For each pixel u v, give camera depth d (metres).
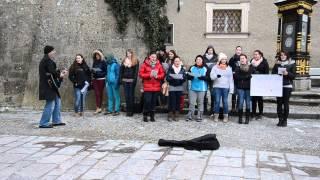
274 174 5.77
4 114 11.08
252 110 10.45
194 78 9.92
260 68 9.95
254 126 9.45
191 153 6.88
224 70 9.85
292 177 5.65
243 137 8.24
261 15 16.34
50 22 12.12
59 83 9.33
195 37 16.61
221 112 10.37
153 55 9.91
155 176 5.65
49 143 7.57
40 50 12.08
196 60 9.96
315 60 16.27
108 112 11.02
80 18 11.96
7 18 12.41
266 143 7.74
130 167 6.07
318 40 16.22
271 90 9.49
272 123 9.87
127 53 10.71
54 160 6.43
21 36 12.32
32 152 6.91
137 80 11.41
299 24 12.62
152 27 11.55
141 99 11.07
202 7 16.52
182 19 16.59
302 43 12.89
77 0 11.99
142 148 7.21
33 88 11.98
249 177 5.62
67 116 10.72
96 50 11.02
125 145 7.43
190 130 8.90
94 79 11.03
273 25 16.28
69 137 8.12
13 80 12.21
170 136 8.29
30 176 5.65
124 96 11.63
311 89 13.64
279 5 13.18
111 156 6.67
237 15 16.59
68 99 11.75
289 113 10.55
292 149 7.31
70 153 6.85
